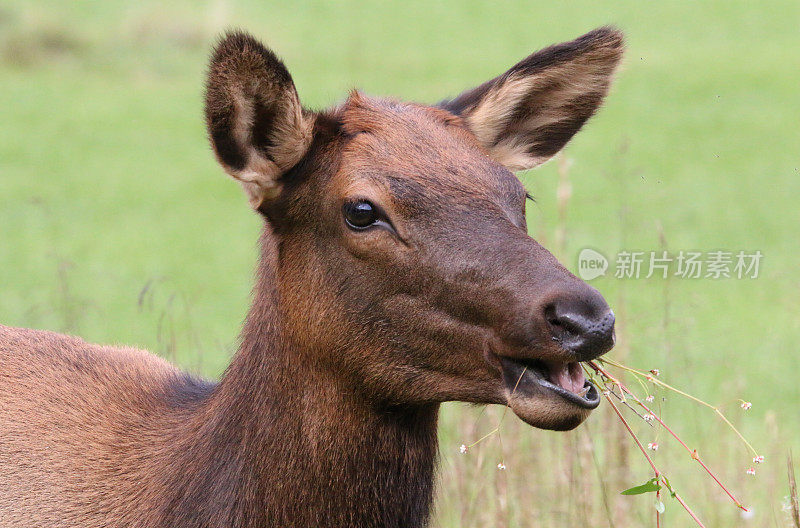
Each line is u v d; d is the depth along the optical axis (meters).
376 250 9.82
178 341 22.03
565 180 16.42
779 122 56.94
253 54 9.78
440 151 10.16
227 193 44.78
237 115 10.05
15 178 45.44
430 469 10.61
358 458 10.20
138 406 11.51
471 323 9.52
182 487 10.52
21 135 53.50
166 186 45.59
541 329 8.94
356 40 85.25
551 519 15.20
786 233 36.09
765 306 27.36
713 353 22.80
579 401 8.96
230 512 10.35
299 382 10.28
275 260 10.47
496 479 14.76
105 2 82.62
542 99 11.85
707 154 50.09
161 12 76.19
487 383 9.59
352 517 10.24
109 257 33.94
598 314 8.80
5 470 11.12
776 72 70.31
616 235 33.75
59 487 10.98
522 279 9.19
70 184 44.97
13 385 11.75
